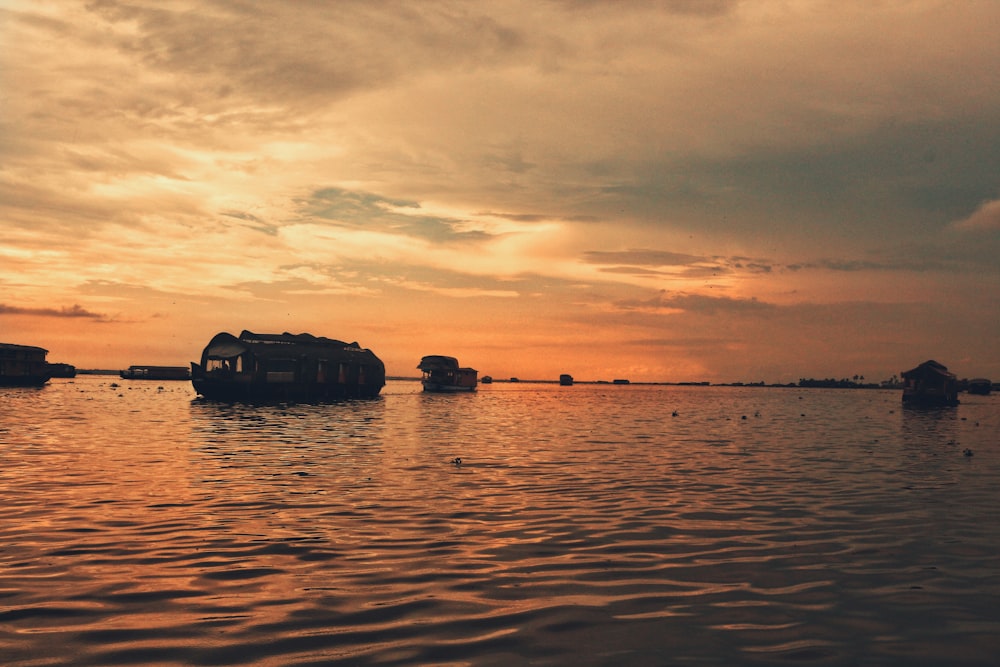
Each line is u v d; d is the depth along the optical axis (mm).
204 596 10992
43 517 16594
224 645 8992
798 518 17547
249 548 13977
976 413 78875
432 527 16062
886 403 121125
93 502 18453
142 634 9344
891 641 9516
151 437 35969
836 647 9289
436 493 20484
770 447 35812
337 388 89000
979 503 19750
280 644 9055
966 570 12969
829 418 66125
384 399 95375
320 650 8867
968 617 10477
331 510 17781
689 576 12438
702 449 34469
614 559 13523
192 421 47594
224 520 16453
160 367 196250
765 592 11586
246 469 24797
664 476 24703
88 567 12516
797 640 9500
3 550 13625
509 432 43750
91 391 104375
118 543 14250
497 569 12734
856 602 11117
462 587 11641
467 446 34312
